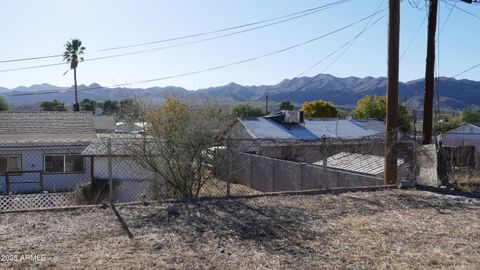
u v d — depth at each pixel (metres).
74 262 5.40
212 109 11.73
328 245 6.32
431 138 14.75
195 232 6.81
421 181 11.48
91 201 14.70
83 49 52.09
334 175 14.91
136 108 12.95
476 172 13.78
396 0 11.63
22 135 24.55
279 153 23.61
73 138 24.23
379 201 9.32
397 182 11.52
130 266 5.30
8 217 7.49
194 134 10.24
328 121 35.22
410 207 8.88
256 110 55.62
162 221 7.39
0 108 58.22
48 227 6.93
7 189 20.81
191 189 10.29
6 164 22.52
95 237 6.46
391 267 5.49
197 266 5.38
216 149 10.66
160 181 10.56
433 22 14.74
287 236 6.70
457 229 7.30
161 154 10.11
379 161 16.41
